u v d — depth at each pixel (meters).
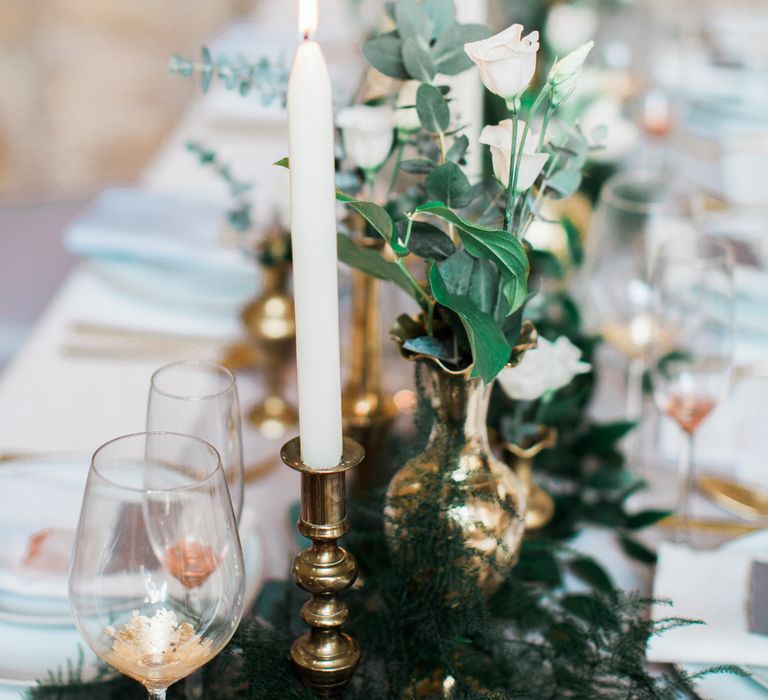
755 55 2.07
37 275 1.73
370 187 0.82
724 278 0.99
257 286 1.37
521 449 0.90
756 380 1.22
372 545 0.83
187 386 0.81
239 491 0.80
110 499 0.61
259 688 0.69
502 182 0.64
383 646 0.75
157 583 0.62
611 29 1.83
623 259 1.19
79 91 4.55
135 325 1.34
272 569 0.91
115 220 1.43
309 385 0.60
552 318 1.07
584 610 0.80
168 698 0.74
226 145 1.86
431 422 0.74
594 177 1.52
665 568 0.84
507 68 0.59
